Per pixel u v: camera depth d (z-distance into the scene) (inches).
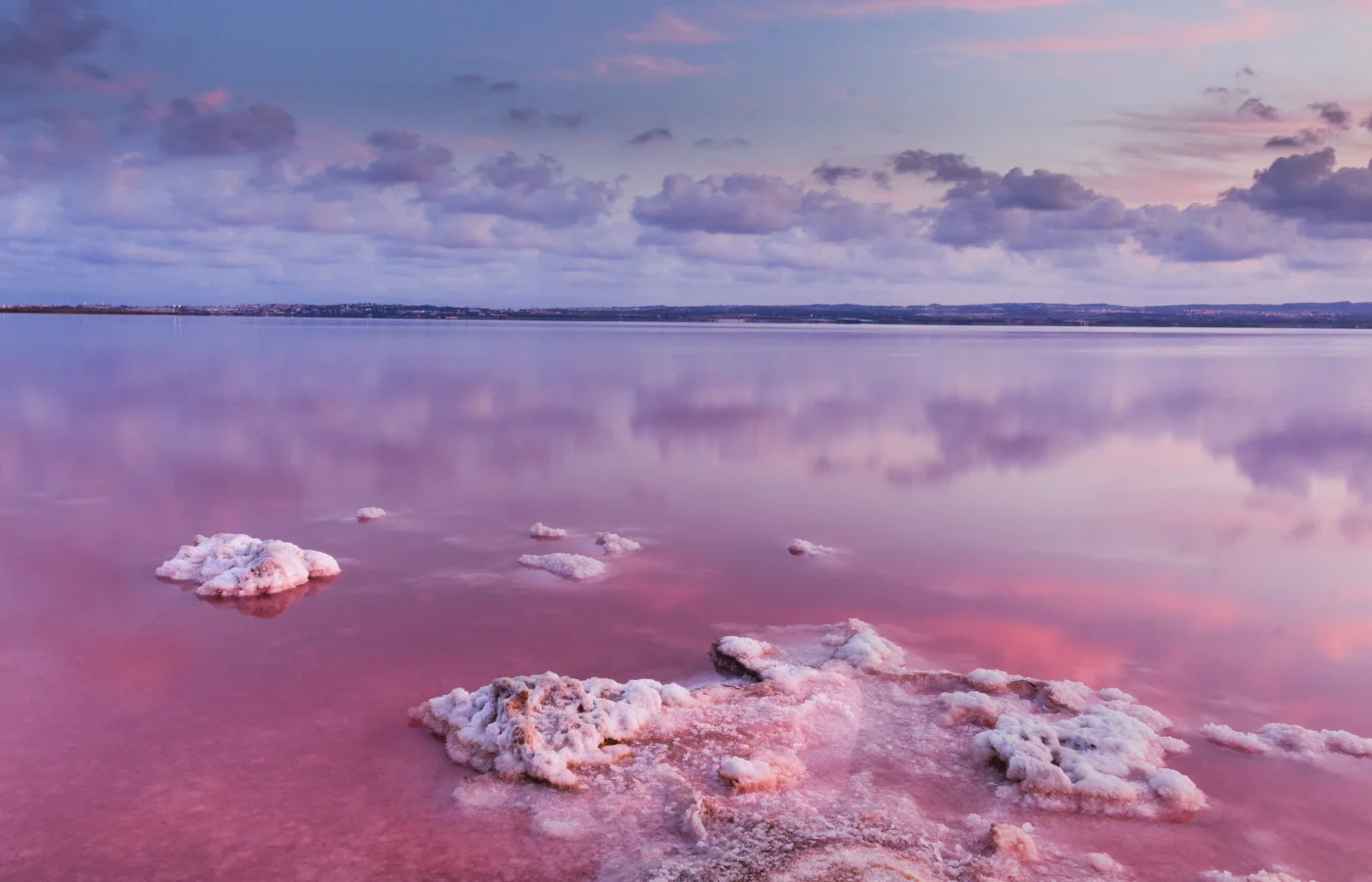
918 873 202.2
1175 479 705.0
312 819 228.4
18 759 256.4
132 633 355.3
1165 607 405.4
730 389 1409.9
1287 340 4928.6
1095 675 329.1
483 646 346.9
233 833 221.8
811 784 245.9
